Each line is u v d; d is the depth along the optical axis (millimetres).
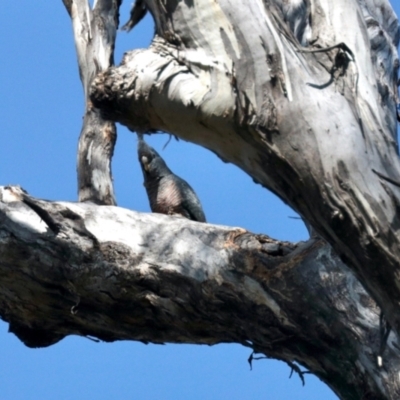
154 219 11102
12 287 11016
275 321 10109
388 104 9203
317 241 10141
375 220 7984
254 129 8555
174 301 10711
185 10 9070
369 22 10250
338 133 8289
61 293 10969
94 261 10750
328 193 8164
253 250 10328
